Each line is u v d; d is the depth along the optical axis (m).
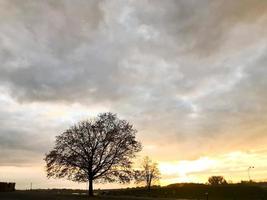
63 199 56.50
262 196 71.25
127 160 73.56
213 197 73.62
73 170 72.50
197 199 68.94
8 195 62.09
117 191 93.56
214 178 112.12
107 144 73.06
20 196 60.41
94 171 72.38
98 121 74.44
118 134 73.69
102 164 72.56
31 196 60.81
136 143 74.75
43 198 57.53
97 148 72.88
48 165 72.25
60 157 71.75
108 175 72.56
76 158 71.69
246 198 70.50
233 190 79.50
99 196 66.94
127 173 73.06
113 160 72.88
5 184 89.38
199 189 84.06
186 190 84.12
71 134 73.38
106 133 73.25
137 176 74.50
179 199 63.44
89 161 72.56
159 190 89.44
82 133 73.25
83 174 72.06
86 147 72.88
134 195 82.06
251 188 80.50
